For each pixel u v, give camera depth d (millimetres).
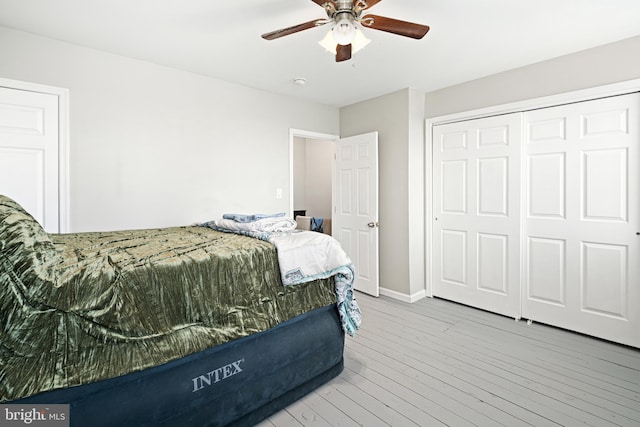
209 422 1371
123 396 1154
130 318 1166
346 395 1807
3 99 2094
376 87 3322
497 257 3014
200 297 1369
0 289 943
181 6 1864
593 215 2480
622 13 1945
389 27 1681
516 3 1836
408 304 3344
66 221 2316
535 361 2164
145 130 2662
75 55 2338
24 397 967
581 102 2506
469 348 2359
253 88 3324
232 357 1463
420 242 3523
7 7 1856
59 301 1027
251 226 1981
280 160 3568
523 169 2824
